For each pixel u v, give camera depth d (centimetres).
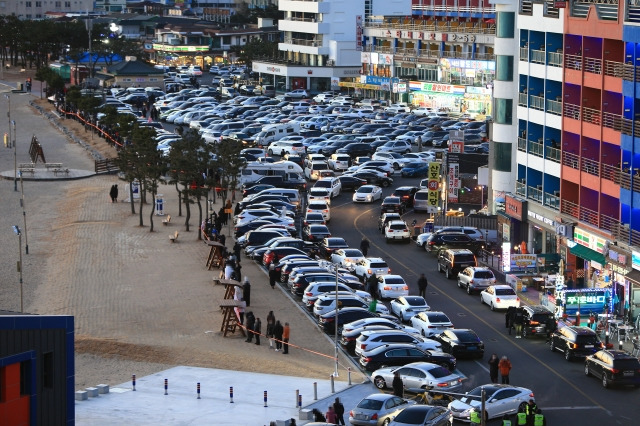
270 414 7056
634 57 9012
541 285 10400
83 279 11062
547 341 8869
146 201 15238
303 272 10319
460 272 10600
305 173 16725
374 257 11619
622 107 9406
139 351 8519
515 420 6975
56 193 16212
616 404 7325
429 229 12544
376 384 7644
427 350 8181
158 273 11212
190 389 7644
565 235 10269
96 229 13438
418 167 16650
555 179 10912
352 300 9394
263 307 9838
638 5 9106
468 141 17875
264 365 8225
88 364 8225
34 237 13325
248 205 13362
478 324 9331
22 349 5516
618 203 9694
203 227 12825
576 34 10131
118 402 7306
